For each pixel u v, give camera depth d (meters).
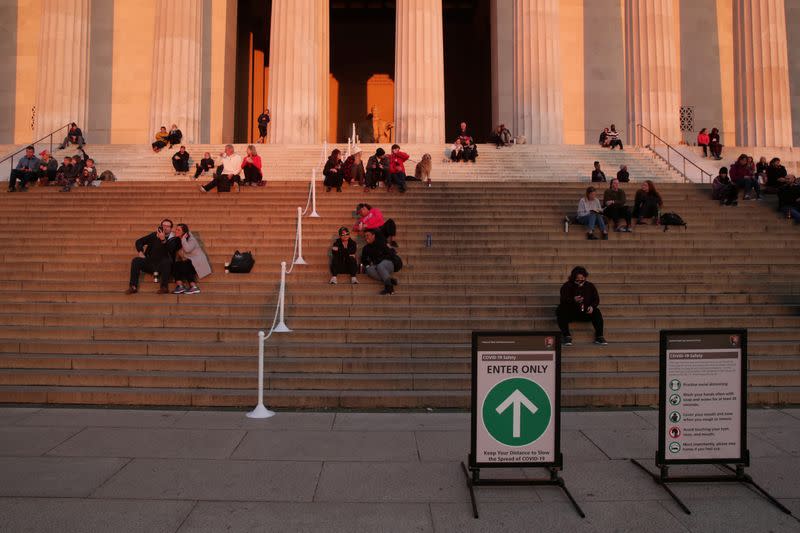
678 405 5.09
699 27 31.08
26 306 10.00
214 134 29.06
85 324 9.63
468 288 10.92
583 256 12.12
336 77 39.41
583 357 8.97
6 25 30.47
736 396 5.11
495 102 29.28
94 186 15.94
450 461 5.68
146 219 13.45
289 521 4.42
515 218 13.86
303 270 11.43
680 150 21.89
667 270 11.79
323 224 13.24
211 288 10.82
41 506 4.61
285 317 9.72
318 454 5.83
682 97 30.72
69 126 22.56
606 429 6.75
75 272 11.22
